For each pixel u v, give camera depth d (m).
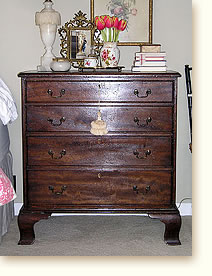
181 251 3.05
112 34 3.26
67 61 3.18
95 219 3.67
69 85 2.97
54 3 3.53
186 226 3.49
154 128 3.01
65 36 3.50
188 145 3.71
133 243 3.18
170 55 3.60
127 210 3.07
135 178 3.05
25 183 3.07
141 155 3.04
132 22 3.55
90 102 2.98
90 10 3.54
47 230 3.42
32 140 3.03
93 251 3.06
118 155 3.03
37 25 3.50
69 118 3.00
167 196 3.08
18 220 3.10
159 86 2.97
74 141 3.02
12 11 3.53
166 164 3.04
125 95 2.98
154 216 3.07
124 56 3.60
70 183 3.06
